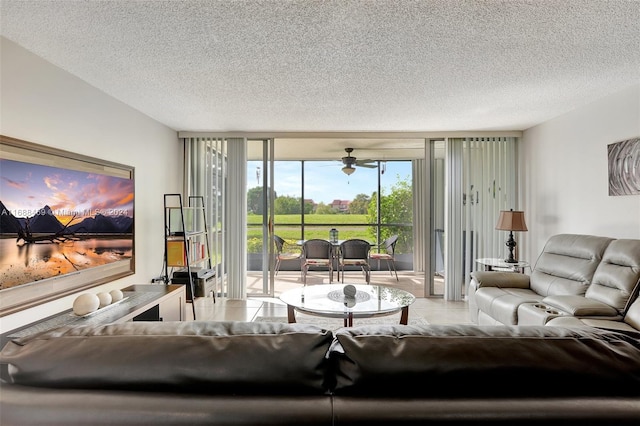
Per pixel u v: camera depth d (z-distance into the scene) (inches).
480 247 186.9
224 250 188.1
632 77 110.9
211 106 141.1
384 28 80.9
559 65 101.5
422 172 270.8
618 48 90.8
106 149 124.3
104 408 30.5
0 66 83.0
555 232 159.2
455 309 169.8
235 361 33.5
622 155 121.0
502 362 33.3
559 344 35.0
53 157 98.6
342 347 35.7
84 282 110.3
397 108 144.3
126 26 79.2
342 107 142.9
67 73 105.0
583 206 141.4
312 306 111.5
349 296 121.6
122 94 125.8
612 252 108.1
